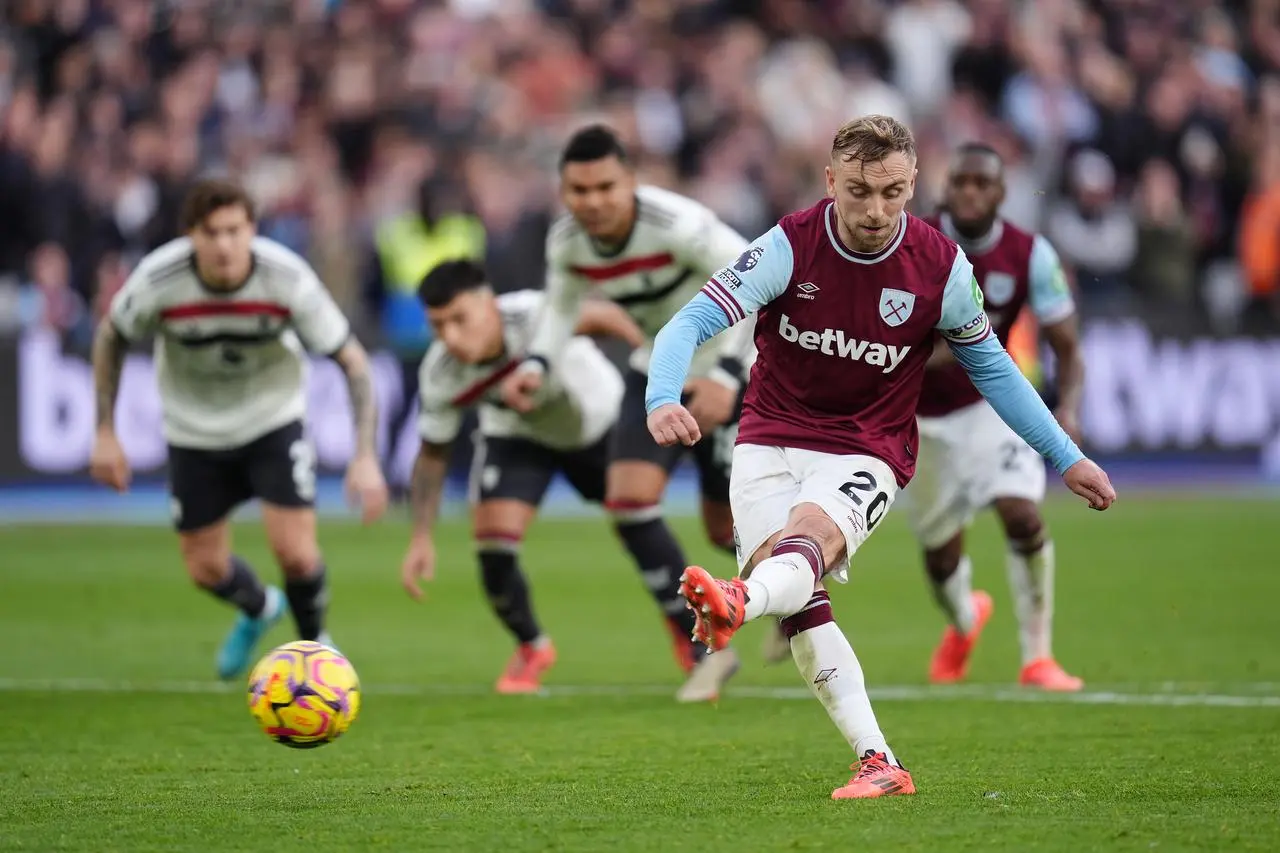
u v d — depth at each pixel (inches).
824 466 660.1
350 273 2292.1
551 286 1040.8
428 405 1055.0
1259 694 994.7
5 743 845.8
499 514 1057.5
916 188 2620.6
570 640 1294.3
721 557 1722.4
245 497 1096.8
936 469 1051.9
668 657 1211.2
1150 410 2397.9
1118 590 1501.0
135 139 2340.1
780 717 923.4
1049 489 2447.1
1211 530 1939.0
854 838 577.6
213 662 1187.3
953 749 798.5
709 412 952.3
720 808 642.8
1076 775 713.6
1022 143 2746.1
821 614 661.3
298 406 1075.3
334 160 2465.6
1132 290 2571.4
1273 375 2472.9
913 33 2864.2
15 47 2466.8
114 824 625.3
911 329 649.6
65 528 2007.9
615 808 647.1
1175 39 2898.6
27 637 1300.4
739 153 2598.4
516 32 2714.1
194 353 1045.8
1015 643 1250.6
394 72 2549.2
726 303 644.7
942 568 1066.1
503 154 2493.8
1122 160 2763.3
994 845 563.8
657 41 2753.4
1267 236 2682.1
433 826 614.5
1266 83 2906.0
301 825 619.5
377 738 854.5
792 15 2854.3
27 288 2262.6
